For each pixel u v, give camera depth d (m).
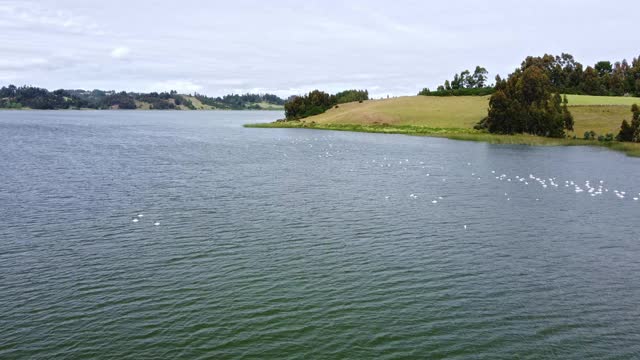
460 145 95.25
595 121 116.25
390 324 21.25
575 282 25.81
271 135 122.81
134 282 25.14
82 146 92.31
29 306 22.50
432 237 33.03
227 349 19.22
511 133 117.06
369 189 49.09
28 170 59.94
